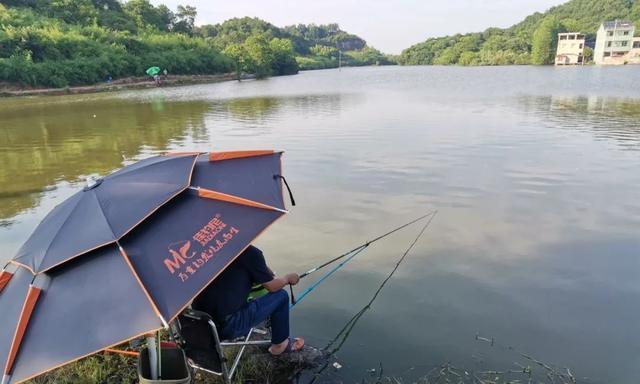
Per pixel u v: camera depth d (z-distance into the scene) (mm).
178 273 2359
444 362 3504
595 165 9008
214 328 2928
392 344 3740
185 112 21500
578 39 90000
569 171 8633
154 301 2189
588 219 6234
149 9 87188
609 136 11969
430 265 5059
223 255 2512
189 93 37844
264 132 14430
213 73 70125
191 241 2523
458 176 8516
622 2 112000
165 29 90312
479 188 7762
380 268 5027
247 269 3162
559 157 9742
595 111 17172
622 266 4891
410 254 5344
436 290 4535
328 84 46156
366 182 8305
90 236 2432
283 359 3586
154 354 2836
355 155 10484
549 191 7484
